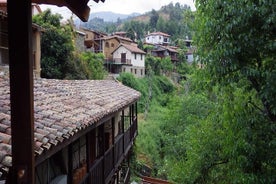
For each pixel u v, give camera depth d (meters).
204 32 5.90
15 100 2.40
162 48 63.72
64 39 24.22
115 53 51.53
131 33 77.31
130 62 50.28
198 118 16.66
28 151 2.42
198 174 9.02
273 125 5.86
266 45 5.11
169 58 57.25
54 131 4.57
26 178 2.41
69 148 6.56
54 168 7.43
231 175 6.96
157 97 46.03
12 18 2.33
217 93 7.85
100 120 7.63
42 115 5.36
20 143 2.41
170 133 20.53
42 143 3.93
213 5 5.64
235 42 5.29
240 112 6.30
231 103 6.84
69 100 8.02
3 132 3.90
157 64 54.69
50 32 23.64
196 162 9.04
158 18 115.31
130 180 18.27
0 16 12.48
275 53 5.30
